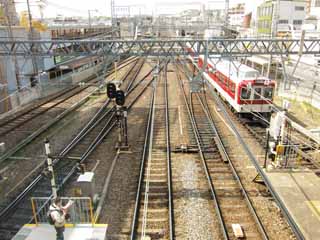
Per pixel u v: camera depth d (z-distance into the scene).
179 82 34.91
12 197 12.18
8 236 9.94
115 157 15.84
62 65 35.25
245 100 21.44
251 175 13.95
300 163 14.38
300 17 44.62
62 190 12.50
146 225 10.59
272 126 13.66
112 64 45.00
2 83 23.88
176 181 13.56
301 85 28.25
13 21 32.19
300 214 10.30
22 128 20.12
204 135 18.92
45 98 28.16
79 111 24.31
